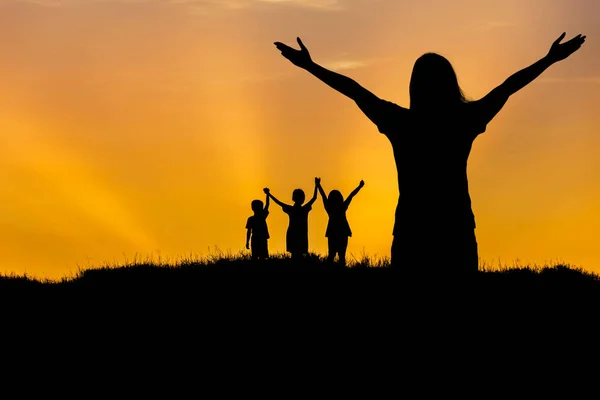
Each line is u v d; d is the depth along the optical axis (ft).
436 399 36.78
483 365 38.29
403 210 31.83
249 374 41.24
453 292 31.73
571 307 49.47
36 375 42.63
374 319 43.60
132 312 53.16
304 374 40.32
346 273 60.39
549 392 37.45
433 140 31.50
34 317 53.36
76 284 65.92
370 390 37.70
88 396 39.60
